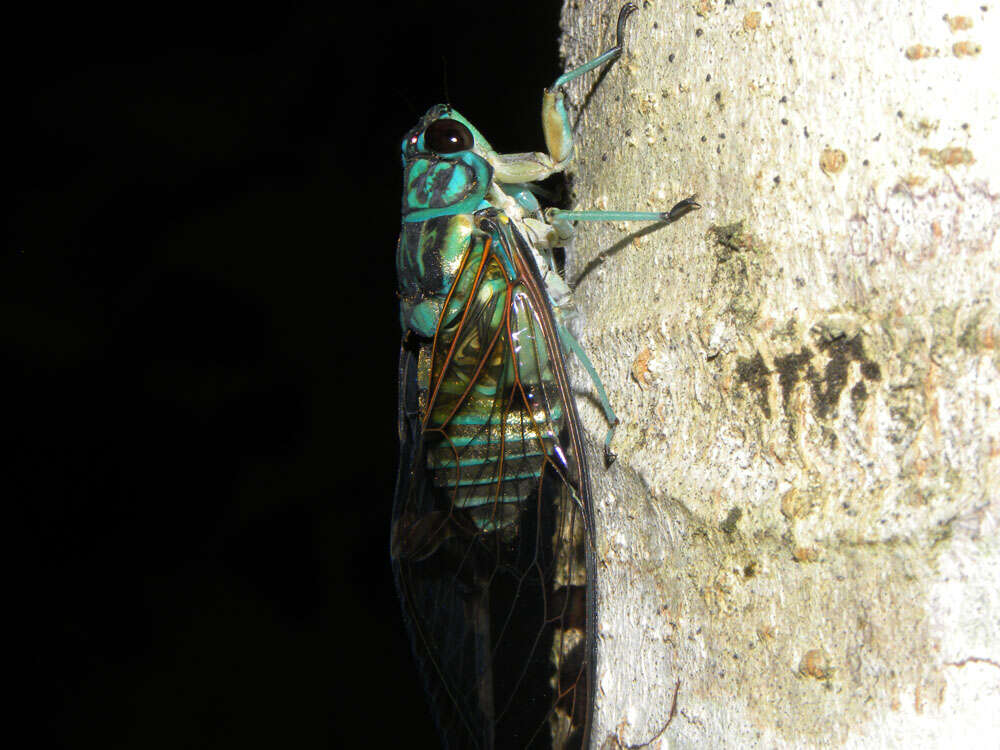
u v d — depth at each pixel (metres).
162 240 0.25
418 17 0.23
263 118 0.25
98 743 0.20
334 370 0.24
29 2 0.24
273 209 0.25
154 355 0.24
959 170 0.11
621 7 0.13
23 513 0.22
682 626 0.12
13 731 0.20
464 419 0.14
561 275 0.15
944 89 0.11
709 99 0.12
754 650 0.12
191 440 0.23
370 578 0.22
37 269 0.24
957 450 0.11
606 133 0.13
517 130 0.22
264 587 0.22
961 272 0.11
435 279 0.14
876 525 0.11
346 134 0.25
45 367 0.23
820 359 0.12
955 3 0.11
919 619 0.11
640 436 0.12
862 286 0.12
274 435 0.23
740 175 0.12
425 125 0.15
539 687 0.13
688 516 0.12
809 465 0.12
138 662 0.21
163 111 0.25
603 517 0.13
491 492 0.14
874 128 0.12
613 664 0.13
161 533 0.22
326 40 0.24
